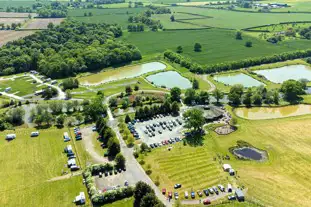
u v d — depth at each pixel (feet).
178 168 600.80
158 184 556.92
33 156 633.61
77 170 594.65
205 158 630.33
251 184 557.33
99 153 644.27
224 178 573.33
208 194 534.37
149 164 611.06
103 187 550.36
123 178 572.92
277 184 556.51
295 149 655.35
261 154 643.04
